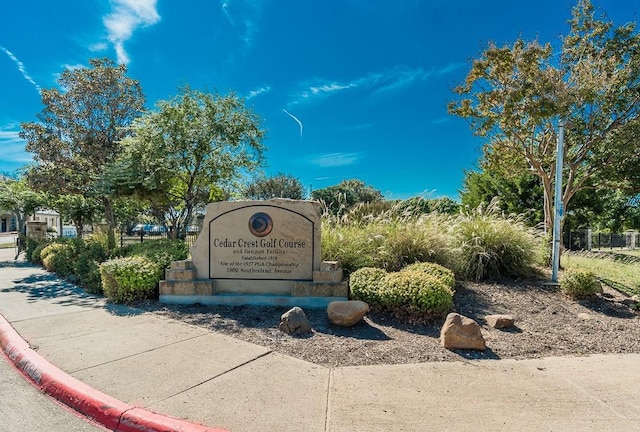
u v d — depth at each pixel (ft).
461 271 28.32
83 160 60.54
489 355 15.83
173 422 10.71
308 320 20.53
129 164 44.65
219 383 13.17
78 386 12.85
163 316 21.67
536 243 31.60
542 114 37.35
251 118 45.88
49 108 59.26
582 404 11.61
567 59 42.09
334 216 33.27
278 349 16.48
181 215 51.80
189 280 24.48
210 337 18.06
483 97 41.57
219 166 45.29
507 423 10.57
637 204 85.10
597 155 43.70
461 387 12.82
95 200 69.10
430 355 15.76
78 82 60.64
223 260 24.79
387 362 15.07
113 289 25.03
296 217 24.35
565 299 24.59
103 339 17.75
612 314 22.03
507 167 47.60
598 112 40.04
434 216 32.37
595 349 16.66
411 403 11.73
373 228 29.96
